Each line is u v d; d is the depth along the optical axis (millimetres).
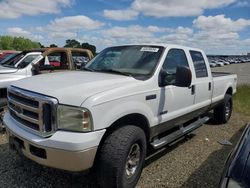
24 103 3367
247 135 2645
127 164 3438
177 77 3930
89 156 3002
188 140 5871
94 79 3670
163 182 3889
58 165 3008
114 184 3209
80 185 3699
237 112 9227
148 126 3898
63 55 8227
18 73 7102
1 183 3684
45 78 3803
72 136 2949
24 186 3631
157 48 4508
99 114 3080
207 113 6496
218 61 61375
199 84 5352
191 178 4039
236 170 2094
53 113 3027
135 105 3570
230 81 7332
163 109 4207
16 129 3414
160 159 4711
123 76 3920
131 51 4594
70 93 3102
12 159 4438
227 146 5543
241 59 92562
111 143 3207
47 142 2988
